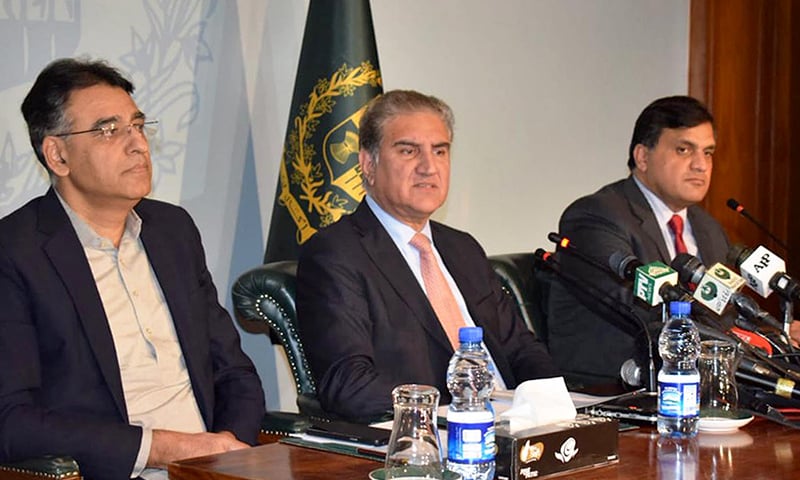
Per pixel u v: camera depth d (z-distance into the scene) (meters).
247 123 3.93
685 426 2.14
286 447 2.01
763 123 5.88
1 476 2.16
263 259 3.93
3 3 3.33
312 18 3.71
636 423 2.27
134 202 2.67
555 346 3.75
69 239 2.58
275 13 3.99
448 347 3.01
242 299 3.05
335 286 2.91
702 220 3.97
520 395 1.92
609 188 3.85
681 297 2.52
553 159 5.02
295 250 3.64
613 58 5.28
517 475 1.77
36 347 2.48
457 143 4.60
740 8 5.75
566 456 1.84
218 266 3.86
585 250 3.63
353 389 2.76
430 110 3.12
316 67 3.67
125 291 2.68
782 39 5.91
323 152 3.63
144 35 3.62
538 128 4.94
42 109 2.62
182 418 2.70
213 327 2.87
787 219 6.03
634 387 2.68
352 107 3.63
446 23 4.54
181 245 2.82
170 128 3.70
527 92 4.88
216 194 3.84
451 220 4.59
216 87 3.83
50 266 2.53
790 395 2.35
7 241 2.51
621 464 1.91
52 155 2.63
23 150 3.39
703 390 2.30
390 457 1.75
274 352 4.06
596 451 1.89
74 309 2.53
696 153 3.76
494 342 3.16
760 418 2.36
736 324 2.82
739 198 5.81
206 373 2.76
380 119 3.12
